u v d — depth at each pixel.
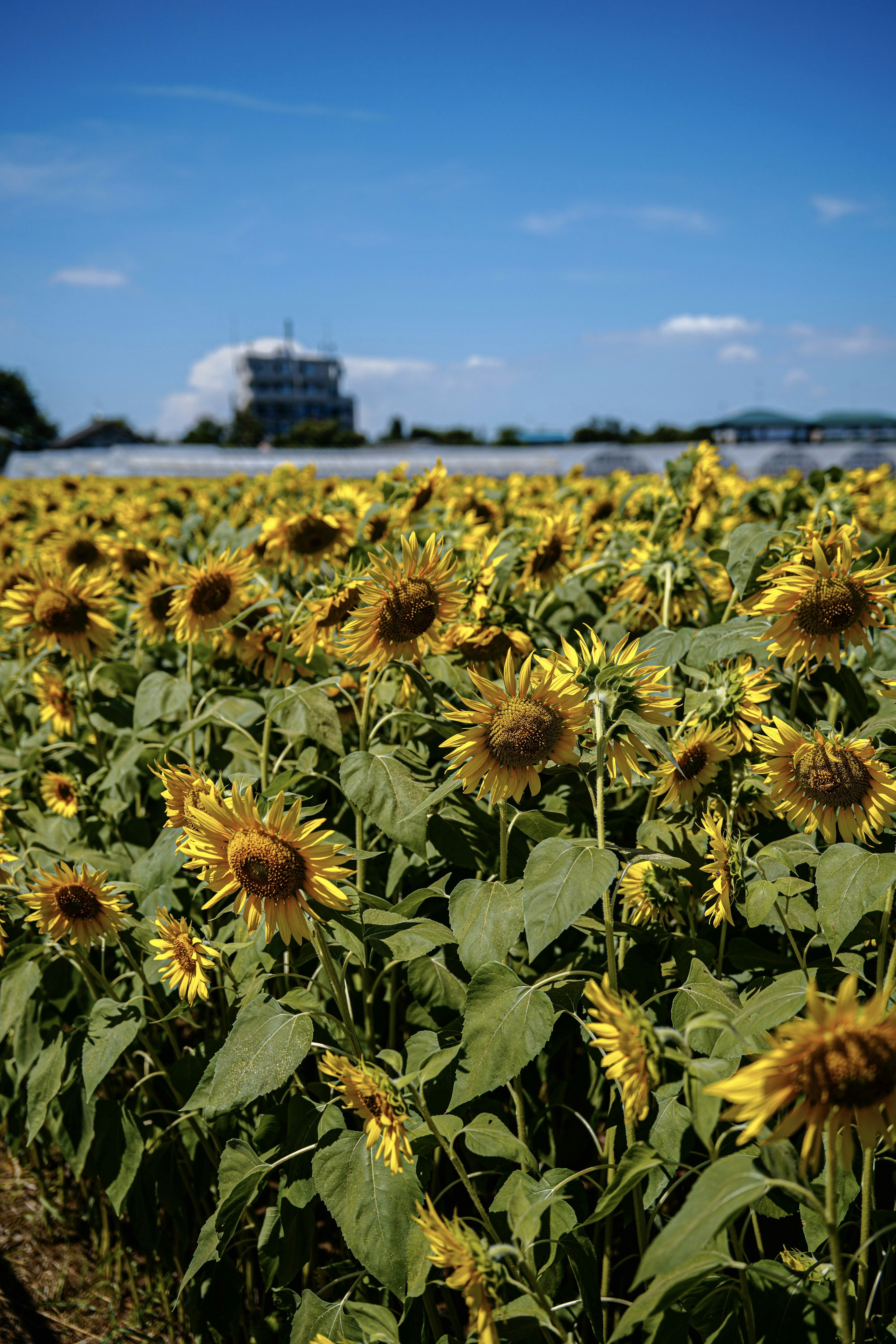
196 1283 2.74
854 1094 1.31
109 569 5.36
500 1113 2.72
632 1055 1.56
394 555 3.30
